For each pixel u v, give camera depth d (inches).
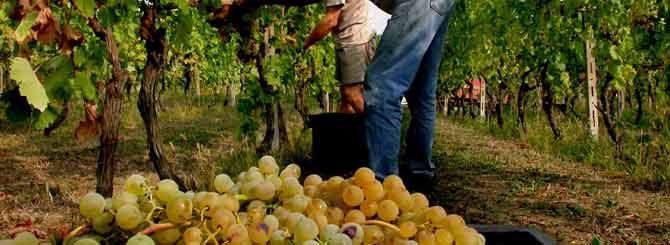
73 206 194.1
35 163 296.2
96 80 149.6
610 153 286.7
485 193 206.7
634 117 552.4
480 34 470.6
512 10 389.4
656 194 210.5
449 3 123.0
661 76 430.6
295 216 37.4
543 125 458.9
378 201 41.9
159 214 36.5
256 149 289.3
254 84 286.4
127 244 31.5
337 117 202.2
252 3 167.0
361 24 180.5
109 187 156.3
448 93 768.3
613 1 280.8
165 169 168.2
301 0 157.9
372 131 116.4
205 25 427.2
